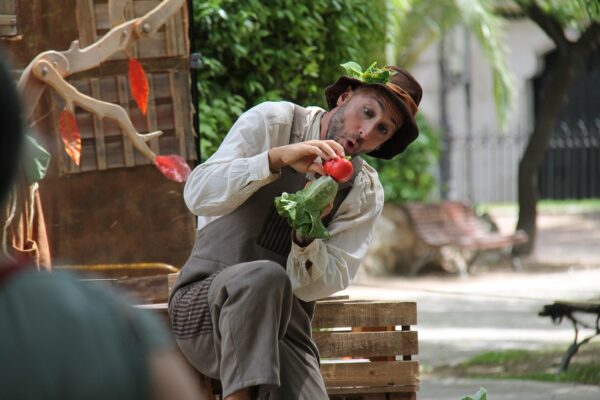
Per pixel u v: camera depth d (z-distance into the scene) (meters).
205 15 10.88
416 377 7.14
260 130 6.53
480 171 37.59
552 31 25.62
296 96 11.87
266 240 6.50
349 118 6.59
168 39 8.65
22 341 2.88
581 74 37.72
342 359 7.48
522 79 37.31
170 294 6.62
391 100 6.57
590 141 37.91
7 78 2.92
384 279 23.36
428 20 26.14
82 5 8.45
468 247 23.78
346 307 7.13
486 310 18.38
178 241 8.66
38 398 2.85
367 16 12.71
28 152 7.02
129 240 8.59
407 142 6.80
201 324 6.34
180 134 8.72
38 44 8.40
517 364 13.41
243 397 6.01
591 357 13.59
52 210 8.45
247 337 6.02
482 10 24.69
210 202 6.33
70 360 2.89
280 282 6.09
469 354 14.17
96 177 8.52
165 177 8.65
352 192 6.66
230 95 11.34
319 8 11.66
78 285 3.05
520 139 36.03
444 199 31.55
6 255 7.04
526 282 22.56
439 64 34.38
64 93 7.36
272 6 11.32
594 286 21.45
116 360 2.93
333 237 6.66
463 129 36.81
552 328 16.23
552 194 38.66
